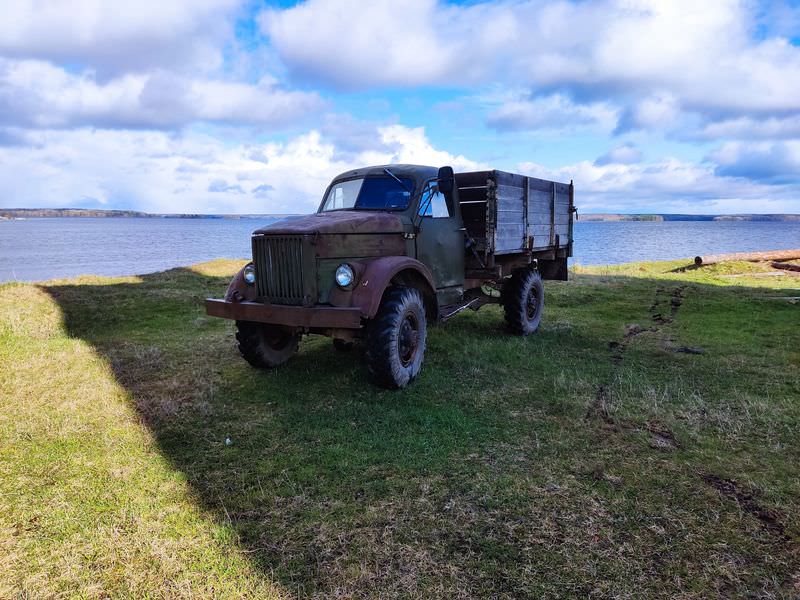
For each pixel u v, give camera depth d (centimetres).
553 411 424
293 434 383
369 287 441
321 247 448
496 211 604
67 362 568
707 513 274
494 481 309
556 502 285
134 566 235
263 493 296
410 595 215
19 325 729
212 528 264
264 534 259
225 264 1359
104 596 217
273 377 520
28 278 2672
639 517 270
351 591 218
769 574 227
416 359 495
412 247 534
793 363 568
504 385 488
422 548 246
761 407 423
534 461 335
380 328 453
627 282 1243
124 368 549
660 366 560
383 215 504
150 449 359
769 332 730
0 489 302
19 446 360
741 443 361
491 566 233
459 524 266
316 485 307
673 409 425
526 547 246
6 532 260
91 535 258
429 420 403
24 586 222
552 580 223
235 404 448
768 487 299
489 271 636
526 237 691
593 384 492
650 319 848
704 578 224
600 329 762
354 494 297
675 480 309
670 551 243
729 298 1004
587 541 250
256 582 224
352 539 254
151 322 802
